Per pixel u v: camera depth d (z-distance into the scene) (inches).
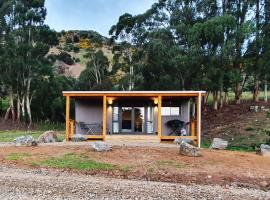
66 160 573.3
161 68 1423.5
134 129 958.4
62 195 406.9
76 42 3437.5
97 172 528.4
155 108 954.1
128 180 497.0
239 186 489.1
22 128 1625.2
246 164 581.9
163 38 1393.9
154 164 560.4
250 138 1090.1
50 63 1722.4
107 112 960.3
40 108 1790.1
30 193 411.2
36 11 1670.8
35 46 1622.8
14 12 1641.2
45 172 520.7
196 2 1432.1
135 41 1596.9
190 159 593.0
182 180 503.2
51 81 1708.9
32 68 1647.4
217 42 1336.1
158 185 470.0
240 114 1366.9
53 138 847.1
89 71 1833.2
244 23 1337.4
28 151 634.2
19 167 542.6
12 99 1745.8
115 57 1691.7
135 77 1485.0
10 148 665.6
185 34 1393.9
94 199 397.1
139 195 418.0
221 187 479.8
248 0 1400.1
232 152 687.1
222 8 1444.4
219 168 552.1
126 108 962.7
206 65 1355.8
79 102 976.3
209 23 1278.3
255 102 1485.0
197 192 442.9
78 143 751.7
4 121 1755.7
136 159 586.9
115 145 717.9
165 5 1483.8
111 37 1647.4
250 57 1384.1
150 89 1440.7
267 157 654.5
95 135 870.4
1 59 1585.9
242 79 1486.2
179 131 925.8
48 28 1700.3
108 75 1836.9
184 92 830.5
